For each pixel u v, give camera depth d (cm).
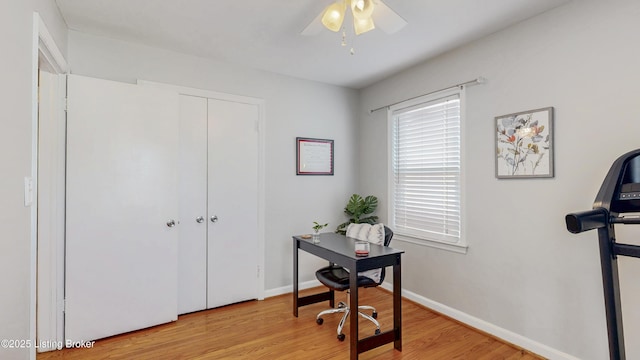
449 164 290
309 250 270
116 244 246
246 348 230
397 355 222
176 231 274
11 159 127
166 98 269
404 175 342
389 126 355
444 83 289
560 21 208
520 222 232
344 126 390
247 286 323
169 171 270
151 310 262
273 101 339
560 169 209
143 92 259
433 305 298
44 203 224
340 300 326
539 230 221
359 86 389
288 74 345
